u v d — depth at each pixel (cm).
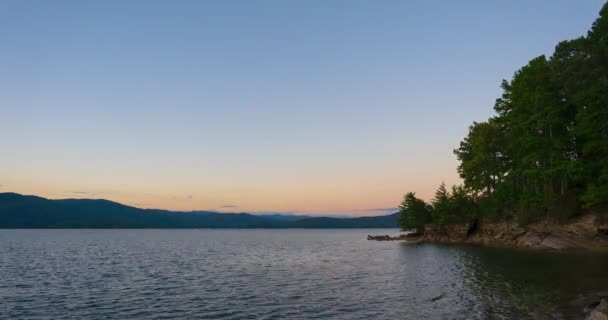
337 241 15950
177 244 13812
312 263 6488
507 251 6762
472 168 9969
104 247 11694
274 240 17700
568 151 7281
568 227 6769
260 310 2948
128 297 3522
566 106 7181
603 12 6838
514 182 8975
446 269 4859
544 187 7500
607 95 5941
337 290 3722
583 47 7050
